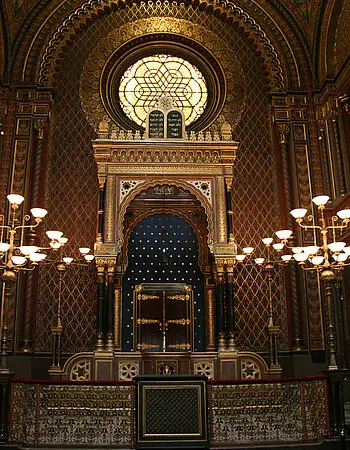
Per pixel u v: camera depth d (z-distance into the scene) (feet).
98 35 55.83
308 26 54.90
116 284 49.19
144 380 29.27
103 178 46.60
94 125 53.36
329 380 31.24
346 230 46.19
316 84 53.67
